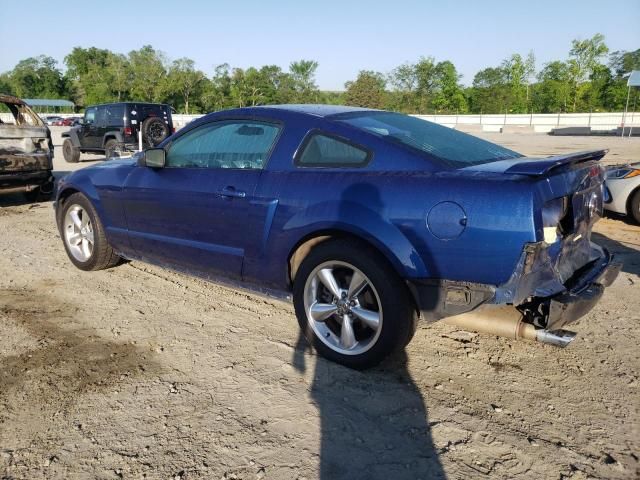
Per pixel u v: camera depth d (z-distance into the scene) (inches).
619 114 1989.4
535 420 109.7
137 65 3216.0
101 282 193.6
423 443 102.1
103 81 3250.5
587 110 2780.5
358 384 123.0
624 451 100.0
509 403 115.8
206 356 136.4
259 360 134.3
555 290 114.1
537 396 118.7
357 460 97.2
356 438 103.3
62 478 92.3
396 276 119.3
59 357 135.2
